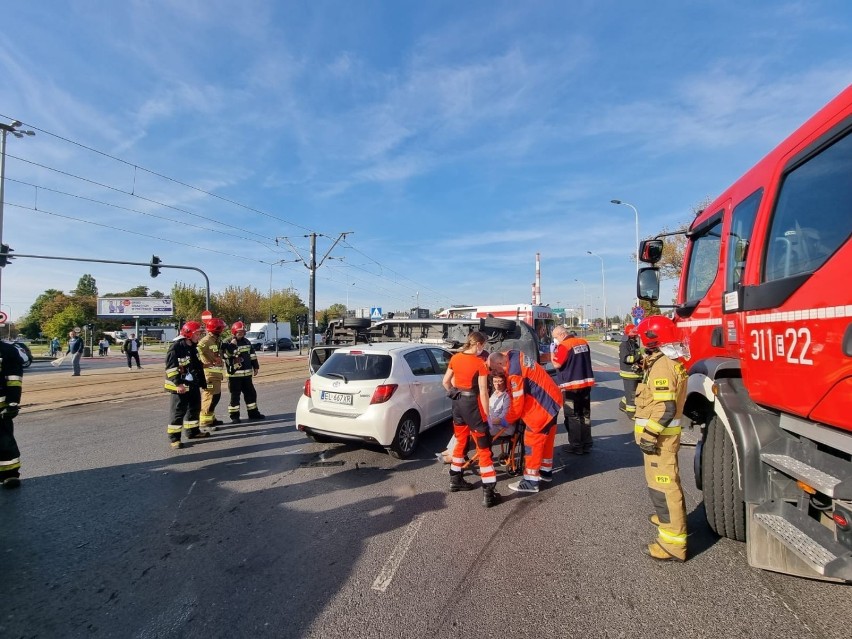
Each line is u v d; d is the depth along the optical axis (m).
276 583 3.15
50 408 10.17
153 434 7.59
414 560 3.44
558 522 4.12
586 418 6.38
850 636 2.54
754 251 3.36
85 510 4.43
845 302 2.30
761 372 3.09
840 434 2.39
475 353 4.82
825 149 2.61
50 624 2.72
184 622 2.73
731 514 3.61
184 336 6.85
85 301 80.19
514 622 2.69
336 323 10.60
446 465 5.85
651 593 2.98
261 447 6.72
